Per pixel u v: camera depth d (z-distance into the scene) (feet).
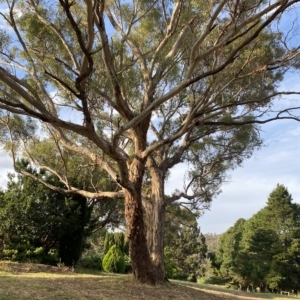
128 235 35.47
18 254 48.78
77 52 34.63
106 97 32.78
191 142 42.34
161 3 36.88
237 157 44.11
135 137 36.55
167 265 84.99
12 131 41.09
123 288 31.86
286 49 30.63
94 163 40.55
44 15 33.22
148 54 33.88
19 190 51.19
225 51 31.89
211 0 26.35
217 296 35.65
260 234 118.83
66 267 48.57
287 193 127.24
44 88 35.63
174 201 44.86
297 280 111.34
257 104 37.06
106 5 38.75
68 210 51.98
